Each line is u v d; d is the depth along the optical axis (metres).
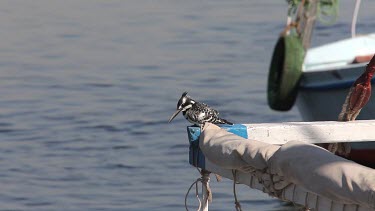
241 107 24.91
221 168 8.41
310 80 18.73
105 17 38.28
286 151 7.50
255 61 30.41
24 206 17.23
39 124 23.19
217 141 8.13
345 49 22.17
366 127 8.90
